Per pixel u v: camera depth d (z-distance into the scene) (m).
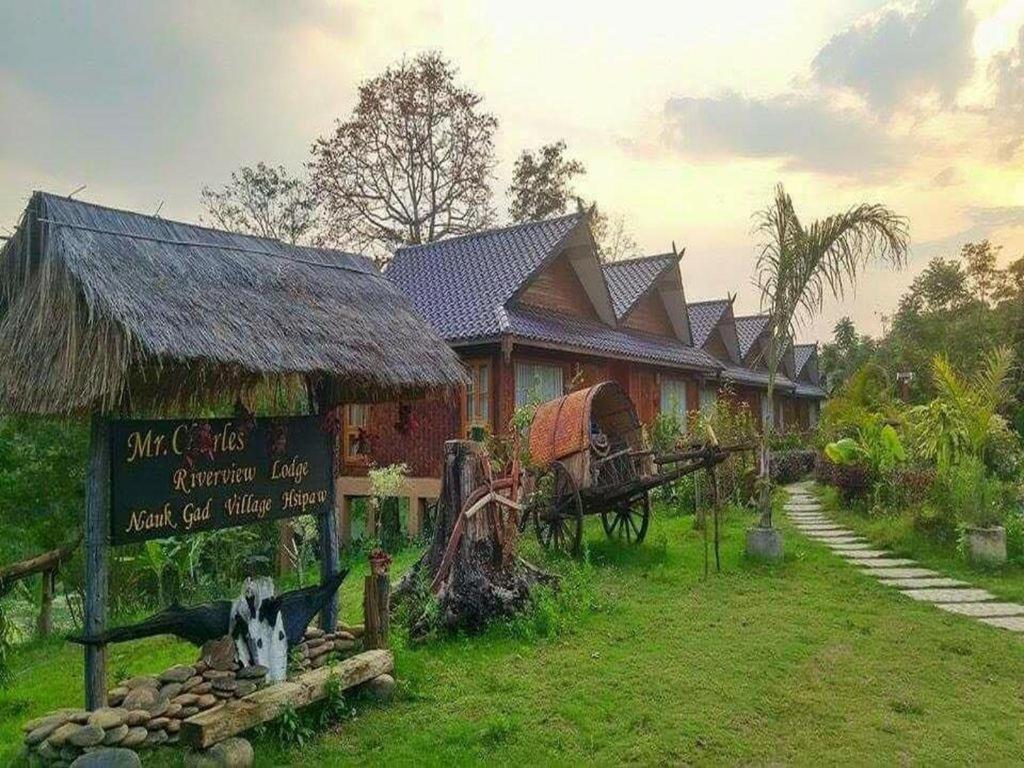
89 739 4.14
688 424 20.12
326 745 4.98
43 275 4.57
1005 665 6.37
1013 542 10.49
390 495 14.86
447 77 34.09
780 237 10.65
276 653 5.23
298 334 5.16
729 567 10.29
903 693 5.75
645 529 11.49
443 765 4.64
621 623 7.62
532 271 16.09
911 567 10.40
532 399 15.05
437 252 19.33
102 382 4.08
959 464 11.71
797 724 5.20
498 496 7.93
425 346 6.23
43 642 8.75
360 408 15.77
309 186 34.41
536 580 8.26
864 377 24.98
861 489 15.30
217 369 4.50
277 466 5.50
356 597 9.19
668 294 23.31
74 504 9.47
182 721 4.58
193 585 10.74
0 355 4.73
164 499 4.75
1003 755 4.72
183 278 4.86
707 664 6.38
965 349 31.80
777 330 10.87
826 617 7.84
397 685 5.83
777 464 22.28
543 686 5.90
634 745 4.86
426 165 34.56
